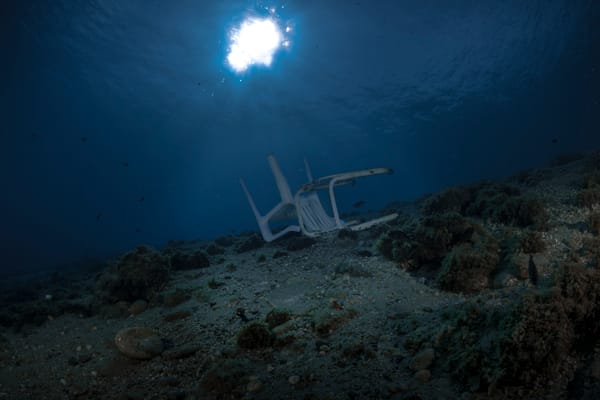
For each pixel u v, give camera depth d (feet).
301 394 9.92
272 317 15.03
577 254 14.62
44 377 14.01
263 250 33.19
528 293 9.93
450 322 11.72
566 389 8.36
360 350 11.62
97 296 22.52
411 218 31.40
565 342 8.92
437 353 10.68
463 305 12.64
